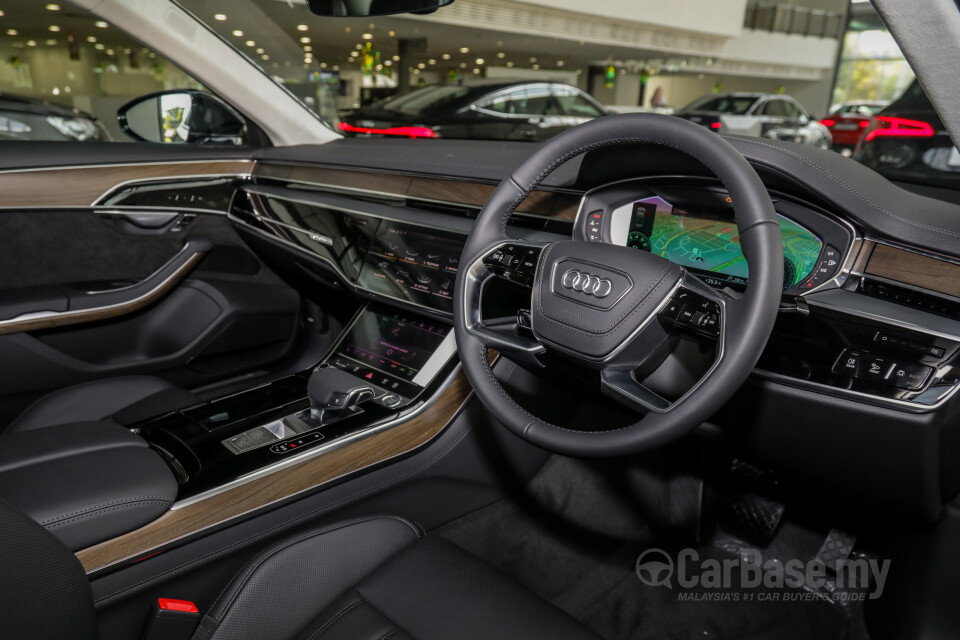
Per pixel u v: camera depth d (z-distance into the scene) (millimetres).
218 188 1725
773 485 1454
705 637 1229
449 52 15156
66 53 13695
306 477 1065
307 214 1537
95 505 857
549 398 1423
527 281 876
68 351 1525
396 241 1349
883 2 634
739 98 9578
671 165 949
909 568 1180
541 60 17531
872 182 903
